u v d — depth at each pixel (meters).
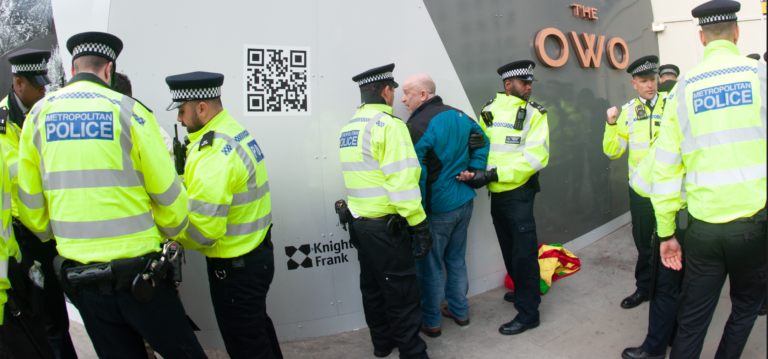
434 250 2.84
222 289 2.15
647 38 5.09
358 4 2.91
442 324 3.09
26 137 1.68
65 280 1.62
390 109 2.52
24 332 1.79
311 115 2.83
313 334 2.98
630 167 3.30
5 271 1.63
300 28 2.79
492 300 3.38
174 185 1.78
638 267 3.12
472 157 2.94
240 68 2.71
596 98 4.25
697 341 2.05
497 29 3.42
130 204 1.66
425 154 2.73
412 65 3.07
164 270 1.71
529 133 2.87
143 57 2.62
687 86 1.92
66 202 1.60
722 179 1.82
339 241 2.96
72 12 2.73
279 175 2.80
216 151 2.00
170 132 2.68
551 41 3.80
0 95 3.14
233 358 2.27
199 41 2.67
